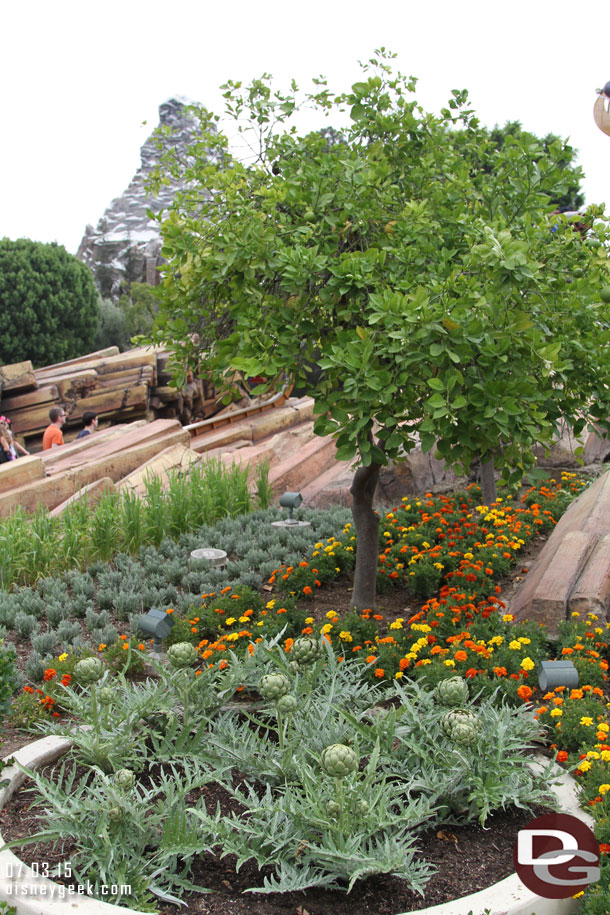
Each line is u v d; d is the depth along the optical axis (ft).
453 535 22.38
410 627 16.49
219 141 19.06
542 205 17.65
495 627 16.21
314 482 32.99
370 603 18.44
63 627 17.75
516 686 13.48
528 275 12.91
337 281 14.46
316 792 9.73
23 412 55.83
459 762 10.53
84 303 91.86
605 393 14.92
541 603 16.43
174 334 17.46
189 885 9.11
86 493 26.35
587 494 23.68
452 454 13.83
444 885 9.28
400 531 23.30
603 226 17.07
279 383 16.70
